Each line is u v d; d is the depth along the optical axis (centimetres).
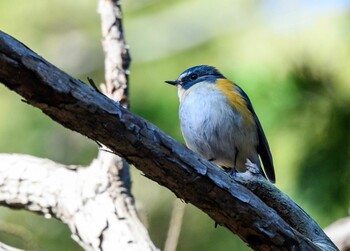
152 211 1380
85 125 607
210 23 1734
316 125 1166
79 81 598
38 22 1825
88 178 952
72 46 1833
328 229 1038
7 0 1823
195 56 1576
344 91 1174
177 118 1351
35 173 973
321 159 1153
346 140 1151
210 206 667
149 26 1800
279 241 675
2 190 978
